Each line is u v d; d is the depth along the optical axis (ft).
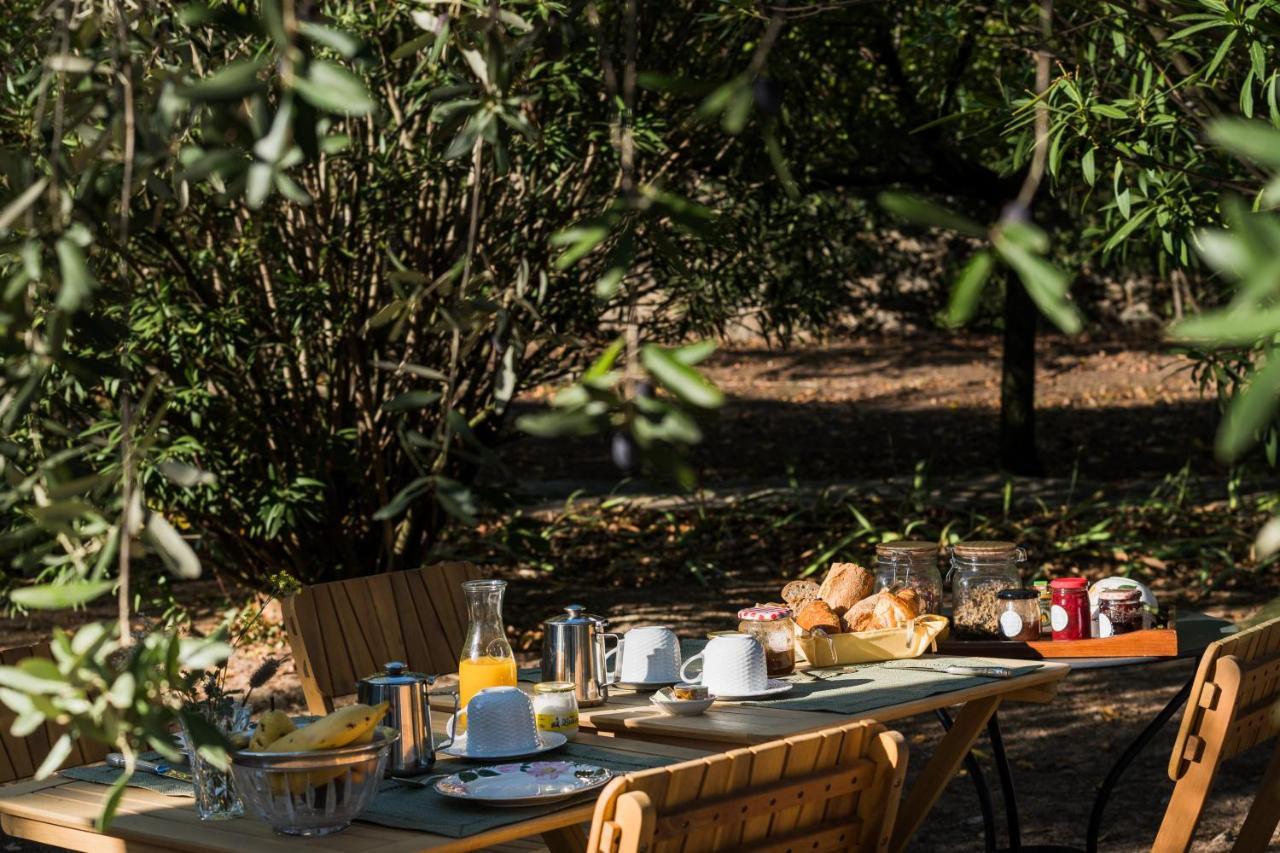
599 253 22.49
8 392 4.99
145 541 4.75
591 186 22.39
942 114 27.50
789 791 7.29
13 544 5.11
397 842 7.56
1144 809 16.53
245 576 24.23
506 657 10.39
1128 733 19.70
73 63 5.17
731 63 22.48
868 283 64.08
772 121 4.56
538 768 8.73
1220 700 9.49
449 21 5.94
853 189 30.86
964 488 36.58
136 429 5.20
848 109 28.32
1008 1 14.93
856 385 55.83
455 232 21.86
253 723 9.66
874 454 43.91
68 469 5.17
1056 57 11.32
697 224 4.44
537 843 9.84
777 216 25.36
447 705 11.40
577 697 10.94
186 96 4.36
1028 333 38.75
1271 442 10.26
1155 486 36.65
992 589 12.92
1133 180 13.94
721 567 30.58
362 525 24.32
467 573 14.80
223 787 8.23
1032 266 3.17
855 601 13.17
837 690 11.07
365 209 20.90
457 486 4.89
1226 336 2.61
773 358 62.03
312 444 21.76
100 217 5.42
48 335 4.79
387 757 8.96
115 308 17.40
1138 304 65.72
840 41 26.81
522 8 9.45
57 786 9.22
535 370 24.09
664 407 3.96
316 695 13.01
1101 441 45.39
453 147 5.66
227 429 21.16
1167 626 13.07
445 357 22.58
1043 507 33.06
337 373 22.72
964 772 18.24
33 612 26.21
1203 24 9.93
